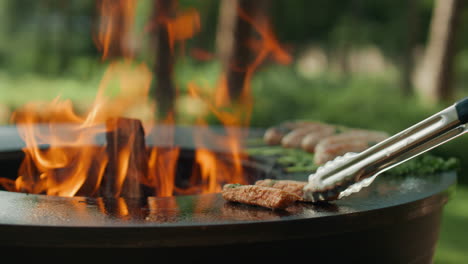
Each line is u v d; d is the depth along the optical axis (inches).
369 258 59.0
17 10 531.2
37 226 47.0
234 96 253.8
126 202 57.3
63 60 478.9
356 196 61.1
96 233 47.1
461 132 48.4
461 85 560.1
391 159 50.9
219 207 55.5
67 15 544.4
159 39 244.4
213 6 666.8
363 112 268.1
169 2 244.4
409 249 64.2
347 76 564.7
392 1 693.9
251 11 251.3
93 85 366.3
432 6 595.5
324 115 266.4
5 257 49.7
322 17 754.2
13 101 286.0
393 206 56.6
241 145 94.6
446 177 72.9
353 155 53.9
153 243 47.8
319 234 52.4
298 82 364.8
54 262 49.3
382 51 713.0
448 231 152.4
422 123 49.4
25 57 470.6
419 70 535.8
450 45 332.8
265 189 55.6
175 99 246.7
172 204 56.9
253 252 52.3
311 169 76.2
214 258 51.3
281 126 97.3
